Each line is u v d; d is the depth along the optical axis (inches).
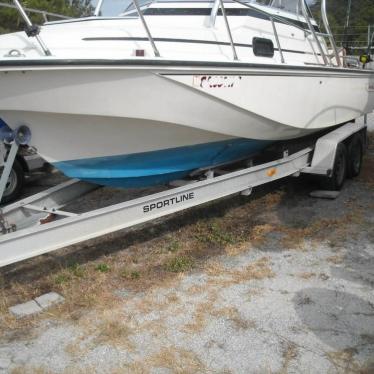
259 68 160.2
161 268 152.1
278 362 106.7
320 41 236.1
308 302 130.6
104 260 157.9
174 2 177.6
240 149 186.4
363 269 149.7
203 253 162.7
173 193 151.3
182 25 169.2
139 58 128.0
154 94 136.4
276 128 183.8
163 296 134.6
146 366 105.7
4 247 119.0
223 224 188.1
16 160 223.3
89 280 144.3
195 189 157.8
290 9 218.2
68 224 130.1
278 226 185.3
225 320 122.6
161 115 141.9
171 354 109.5
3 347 113.1
